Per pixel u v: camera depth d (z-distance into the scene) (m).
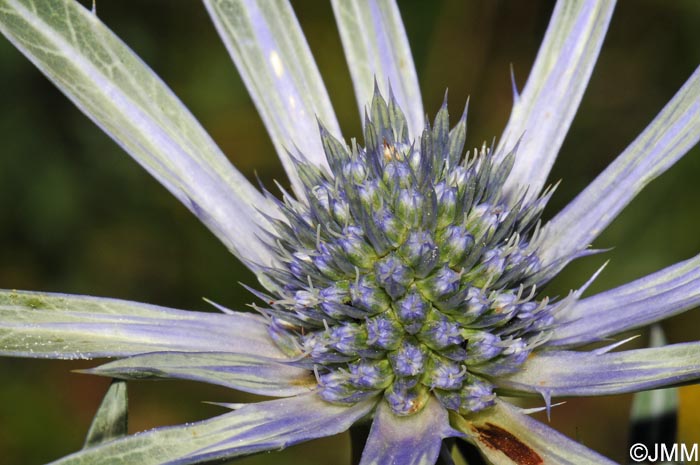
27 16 0.16
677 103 0.16
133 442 0.14
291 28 0.17
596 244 0.22
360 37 0.17
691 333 0.22
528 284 0.16
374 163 0.16
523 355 0.15
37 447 0.23
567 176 0.23
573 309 0.15
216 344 0.15
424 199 0.15
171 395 0.23
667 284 0.15
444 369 0.15
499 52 0.23
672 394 0.16
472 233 0.15
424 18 0.23
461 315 0.15
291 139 0.16
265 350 0.16
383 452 0.15
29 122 0.23
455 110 0.23
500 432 0.15
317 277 0.15
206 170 0.16
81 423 0.23
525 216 0.16
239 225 0.16
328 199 0.16
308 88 0.17
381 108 0.16
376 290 0.15
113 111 0.16
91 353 0.15
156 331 0.15
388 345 0.15
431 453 0.14
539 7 0.22
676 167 0.22
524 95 0.16
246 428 0.15
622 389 0.14
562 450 0.15
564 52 0.16
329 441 0.22
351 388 0.15
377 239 0.15
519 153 0.16
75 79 0.16
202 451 0.14
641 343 0.21
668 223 0.22
